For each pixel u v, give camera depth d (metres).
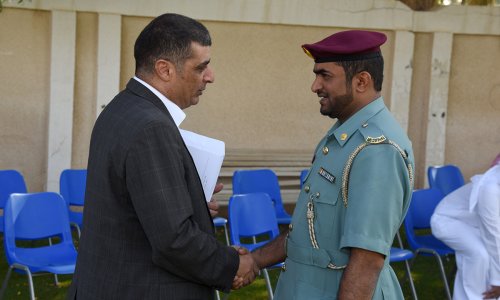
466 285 4.53
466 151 8.99
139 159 2.27
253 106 8.27
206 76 2.47
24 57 7.35
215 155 2.53
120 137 2.32
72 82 7.39
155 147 2.29
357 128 2.40
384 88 8.64
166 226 2.25
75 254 4.75
